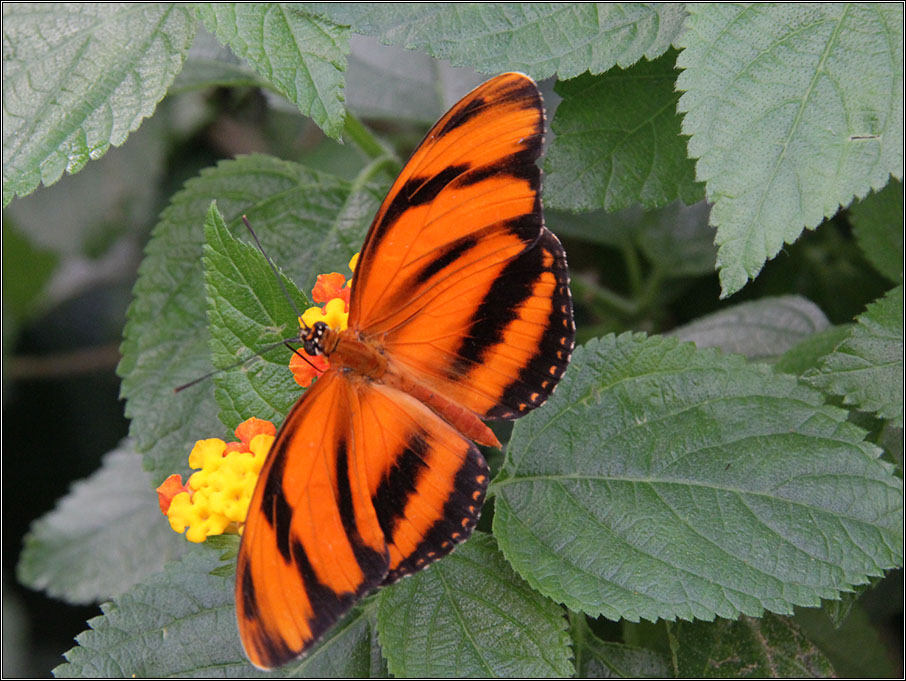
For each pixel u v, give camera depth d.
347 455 0.30
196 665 0.31
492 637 0.31
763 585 0.31
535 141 0.30
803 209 0.31
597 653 0.33
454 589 0.32
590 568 0.32
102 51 0.33
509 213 0.31
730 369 0.32
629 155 0.34
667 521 0.32
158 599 0.32
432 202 0.31
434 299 0.31
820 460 0.32
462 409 0.31
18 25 0.33
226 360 0.32
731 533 0.31
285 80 0.32
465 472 0.30
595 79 0.34
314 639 0.29
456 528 0.30
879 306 0.33
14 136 0.32
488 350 0.31
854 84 0.31
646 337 0.33
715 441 0.32
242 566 0.29
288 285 0.32
